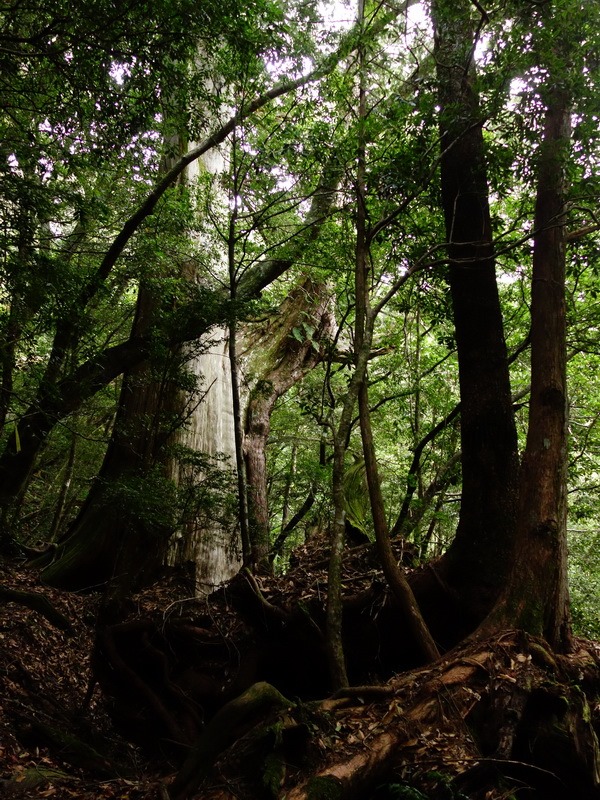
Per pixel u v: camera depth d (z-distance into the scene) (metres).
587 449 12.16
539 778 3.93
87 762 5.16
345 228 9.91
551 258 5.49
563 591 4.89
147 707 5.95
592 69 5.18
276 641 5.88
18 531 12.89
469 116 5.59
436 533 13.86
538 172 5.57
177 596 8.90
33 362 7.82
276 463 20.16
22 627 7.94
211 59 9.16
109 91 6.19
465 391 5.76
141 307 12.64
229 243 9.76
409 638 5.45
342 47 7.11
